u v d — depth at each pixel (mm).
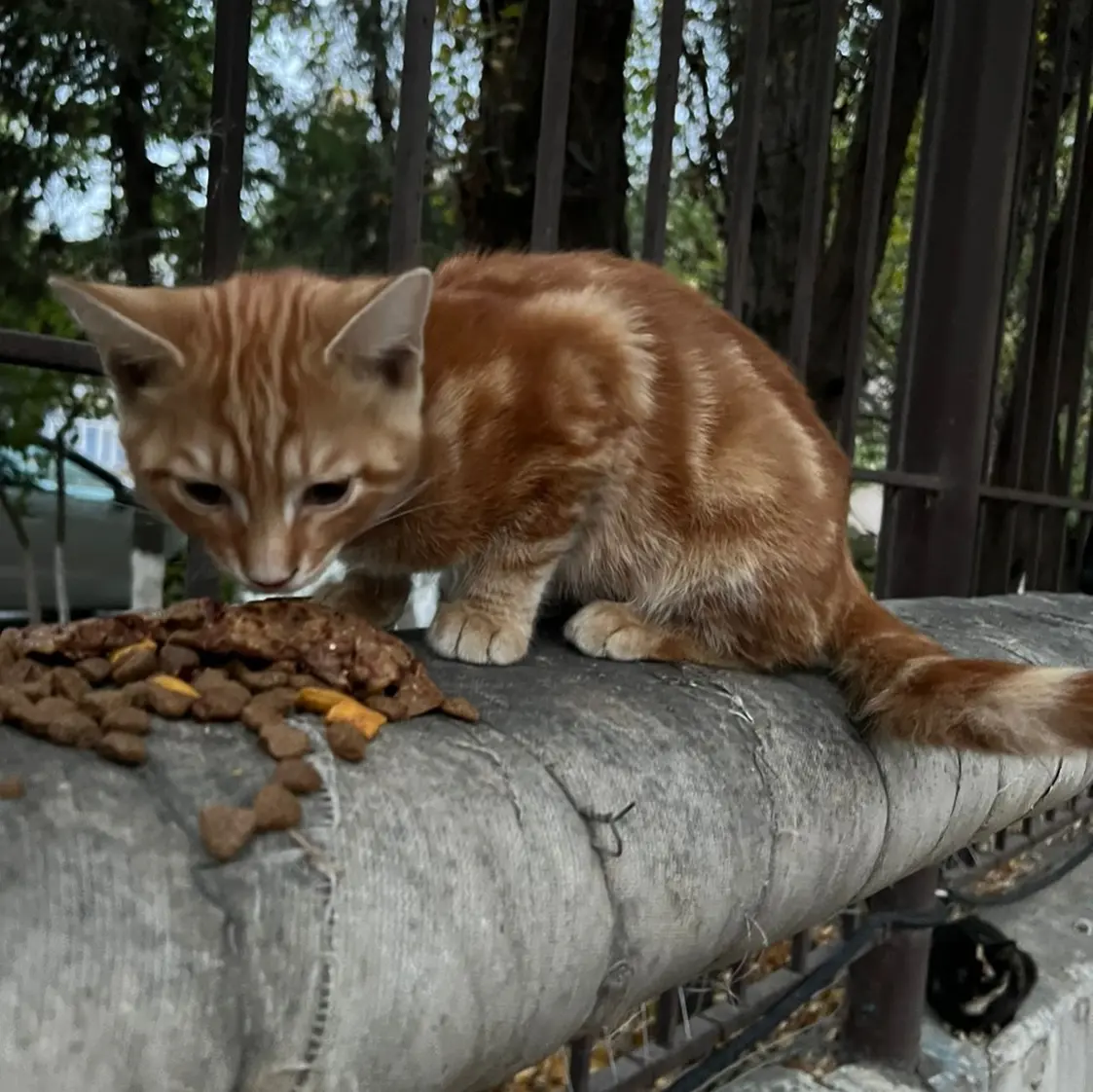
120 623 259
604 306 389
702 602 397
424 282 319
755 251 974
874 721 362
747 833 291
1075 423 858
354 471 324
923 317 607
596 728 281
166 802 193
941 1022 616
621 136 846
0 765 190
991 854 729
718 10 961
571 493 368
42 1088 149
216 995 171
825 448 433
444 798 223
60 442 622
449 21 859
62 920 162
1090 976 676
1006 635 489
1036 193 954
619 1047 491
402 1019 193
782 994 510
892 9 548
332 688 250
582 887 238
